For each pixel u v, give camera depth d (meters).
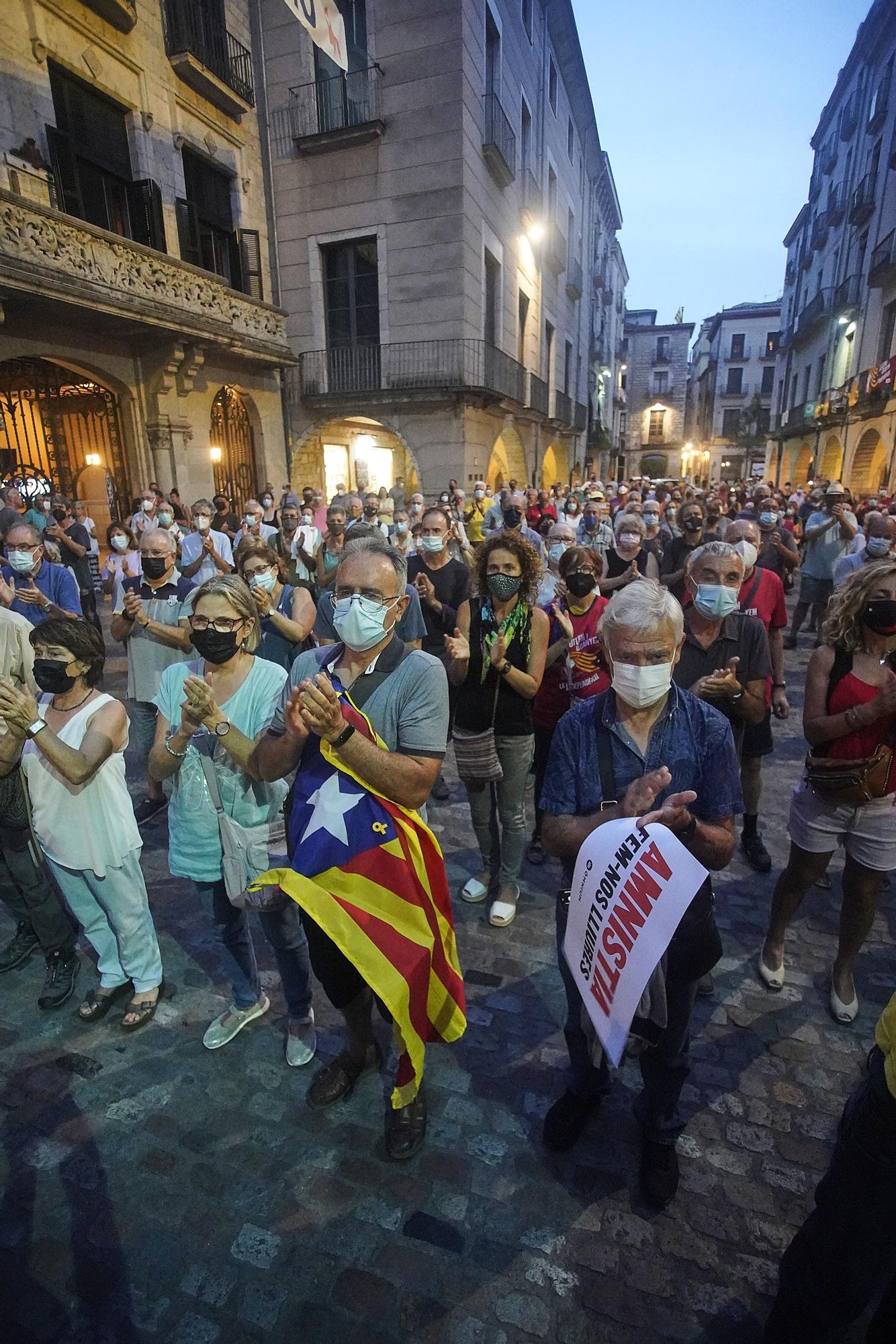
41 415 13.14
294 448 16.56
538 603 3.75
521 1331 1.71
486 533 10.08
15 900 3.05
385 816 1.92
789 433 32.81
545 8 21.19
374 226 15.14
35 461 13.41
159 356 12.12
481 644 3.09
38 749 2.45
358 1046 2.38
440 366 15.21
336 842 1.88
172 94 12.56
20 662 3.23
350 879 1.88
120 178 11.73
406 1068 1.92
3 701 2.22
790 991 2.89
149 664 4.02
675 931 1.67
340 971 2.11
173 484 12.73
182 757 2.31
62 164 10.68
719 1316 1.75
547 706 3.64
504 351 18.41
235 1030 2.66
